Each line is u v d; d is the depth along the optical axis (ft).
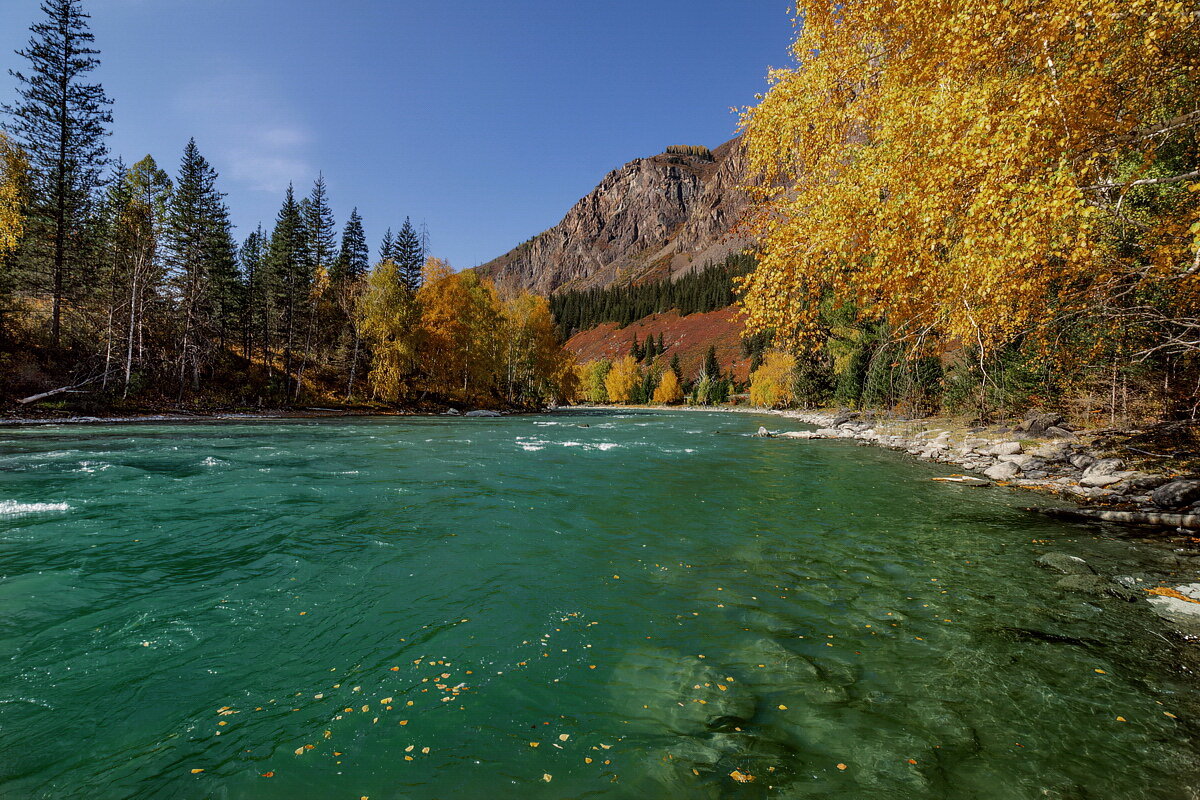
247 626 17.39
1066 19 21.34
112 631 16.75
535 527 30.30
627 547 26.96
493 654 15.92
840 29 35.55
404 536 27.94
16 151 105.29
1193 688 14.28
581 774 10.85
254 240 196.85
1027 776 10.98
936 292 29.58
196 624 17.43
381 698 13.51
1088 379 61.98
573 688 14.12
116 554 23.80
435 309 172.55
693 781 10.69
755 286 33.19
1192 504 32.48
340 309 196.03
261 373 165.07
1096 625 18.08
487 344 189.57
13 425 84.58
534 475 47.93
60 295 118.42
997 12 22.99
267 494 36.88
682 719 12.84
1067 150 22.52
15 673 14.17
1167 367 47.57
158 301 137.59
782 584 22.06
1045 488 42.39
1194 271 26.14
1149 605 19.72
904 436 82.28
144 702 13.10
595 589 21.31
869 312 33.81
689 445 79.30
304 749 11.46
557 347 222.89
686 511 34.83
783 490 42.16
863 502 37.86
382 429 97.60
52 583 20.29
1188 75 24.71
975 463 54.60
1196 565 24.00
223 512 31.65
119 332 126.41
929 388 103.04
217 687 13.87
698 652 16.24
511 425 120.06
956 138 24.35
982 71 26.58
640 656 15.93
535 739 11.98
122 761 10.96
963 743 12.04
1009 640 17.04
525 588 21.27
